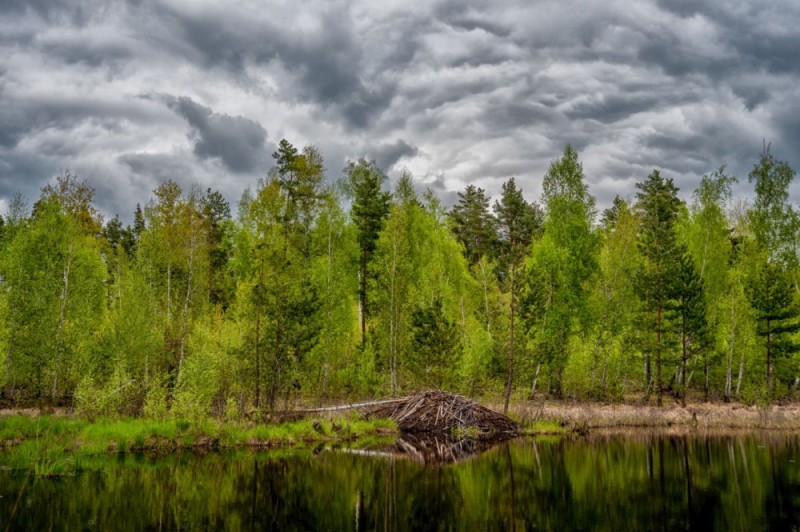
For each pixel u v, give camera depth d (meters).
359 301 45.62
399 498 17.86
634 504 16.95
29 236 34.69
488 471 21.94
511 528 14.66
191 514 15.61
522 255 35.47
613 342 42.62
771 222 46.59
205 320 34.91
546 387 46.28
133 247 61.88
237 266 46.97
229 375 29.72
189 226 37.34
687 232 47.97
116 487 18.14
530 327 35.62
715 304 44.16
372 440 29.30
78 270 35.69
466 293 46.44
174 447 24.34
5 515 14.87
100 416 26.48
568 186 43.91
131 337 31.83
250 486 18.95
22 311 32.31
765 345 41.53
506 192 69.00
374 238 46.38
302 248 39.56
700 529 14.26
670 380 45.81
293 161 38.78
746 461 23.33
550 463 23.48
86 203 39.09
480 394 39.50
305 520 15.30
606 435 31.64
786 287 40.72
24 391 35.47
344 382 38.22
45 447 20.73
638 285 40.81
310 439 28.36
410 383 36.59
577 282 41.97
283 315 28.86
